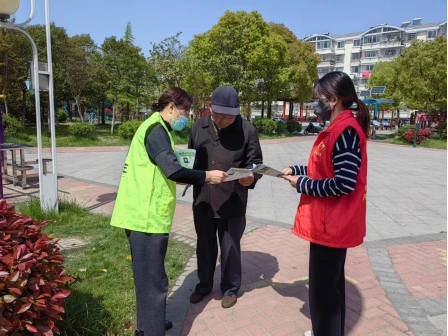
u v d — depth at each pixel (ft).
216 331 8.46
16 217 7.13
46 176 16.46
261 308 9.48
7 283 5.57
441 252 13.80
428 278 11.43
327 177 6.50
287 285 10.80
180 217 18.06
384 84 115.44
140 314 7.63
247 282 10.98
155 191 7.20
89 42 90.43
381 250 13.79
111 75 70.44
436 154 51.98
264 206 20.90
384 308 9.56
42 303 5.83
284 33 94.17
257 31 73.26
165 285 7.57
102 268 11.53
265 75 77.51
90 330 7.93
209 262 9.65
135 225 7.18
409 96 76.59
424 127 82.33
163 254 7.45
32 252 6.41
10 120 53.31
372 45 207.51
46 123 73.10
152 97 70.64
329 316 6.92
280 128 88.79
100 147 53.83
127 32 69.67
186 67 61.31
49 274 6.50
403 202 22.36
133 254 7.45
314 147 6.86
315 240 6.69
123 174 7.57
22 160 23.84
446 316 9.23
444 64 70.28
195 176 7.00
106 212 18.51
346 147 6.17
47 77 15.92
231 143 8.93
